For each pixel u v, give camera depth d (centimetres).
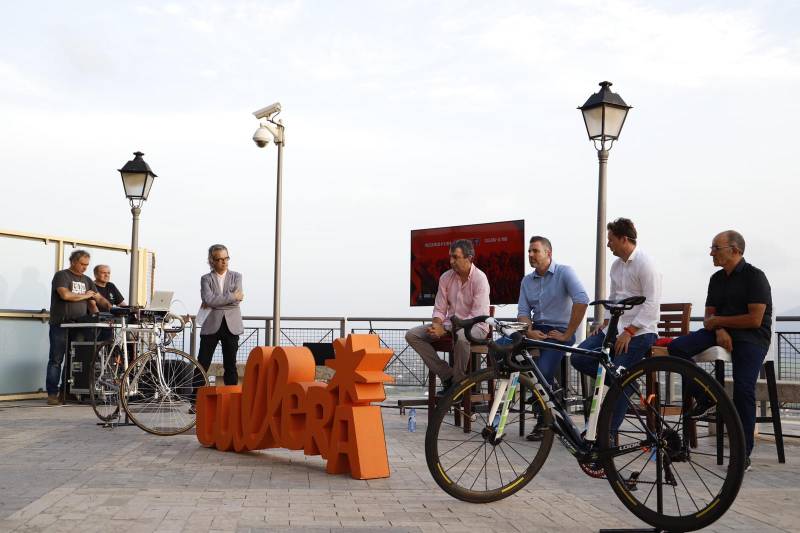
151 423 829
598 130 1002
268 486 529
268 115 1274
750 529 420
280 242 1275
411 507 466
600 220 1004
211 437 713
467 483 477
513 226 1008
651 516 416
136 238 1277
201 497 487
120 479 548
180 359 839
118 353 905
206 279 974
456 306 823
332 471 578
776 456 693
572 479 566
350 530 406
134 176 1268
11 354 1202
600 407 460
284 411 633
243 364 1325
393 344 1237
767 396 830
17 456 649
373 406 578
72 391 1139
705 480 400
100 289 1225
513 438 487
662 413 418
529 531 412
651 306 662
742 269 643
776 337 913
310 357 647
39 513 437
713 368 687
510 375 485
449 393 477
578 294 767
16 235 1210
